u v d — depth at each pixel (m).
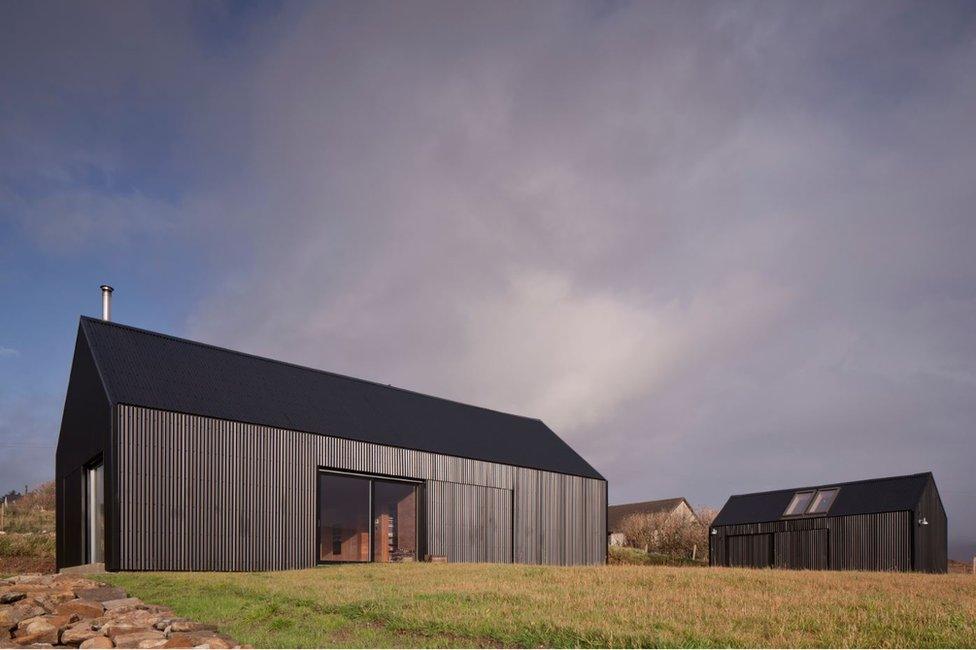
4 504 32.88
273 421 20.39
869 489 31.67
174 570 17.41
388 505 23.22
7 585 9.63
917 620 8.09
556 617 7.99
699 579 12.41
